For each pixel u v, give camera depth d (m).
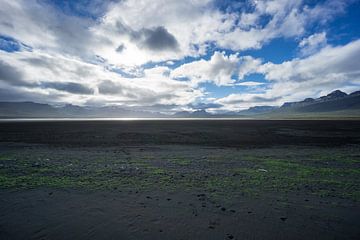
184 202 7.60
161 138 33.00
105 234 5.43
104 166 13.41
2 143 26.22
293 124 77.50
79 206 7.18
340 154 18.98
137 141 29.05
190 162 15.04
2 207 7.07
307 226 5.90
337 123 82.44
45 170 12.18
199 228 5.75
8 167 12.89
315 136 36.50
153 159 16.14
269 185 9.71
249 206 7.29
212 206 7.26
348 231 5.64
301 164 14.56
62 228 5.71
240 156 17.77
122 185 9.52
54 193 8.45
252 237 5.31
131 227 5.79
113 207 7.12
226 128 57.09
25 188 9.01
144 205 7.29
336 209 7.09
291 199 8.00
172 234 5.44
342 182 10.30
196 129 53.19
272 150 21.48
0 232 5.47
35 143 26.33
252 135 38.25
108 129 52.62
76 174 11.34
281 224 6.01
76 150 20.80
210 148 22.84
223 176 11.20
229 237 5.30
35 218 6.29
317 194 8.56
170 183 9.88
